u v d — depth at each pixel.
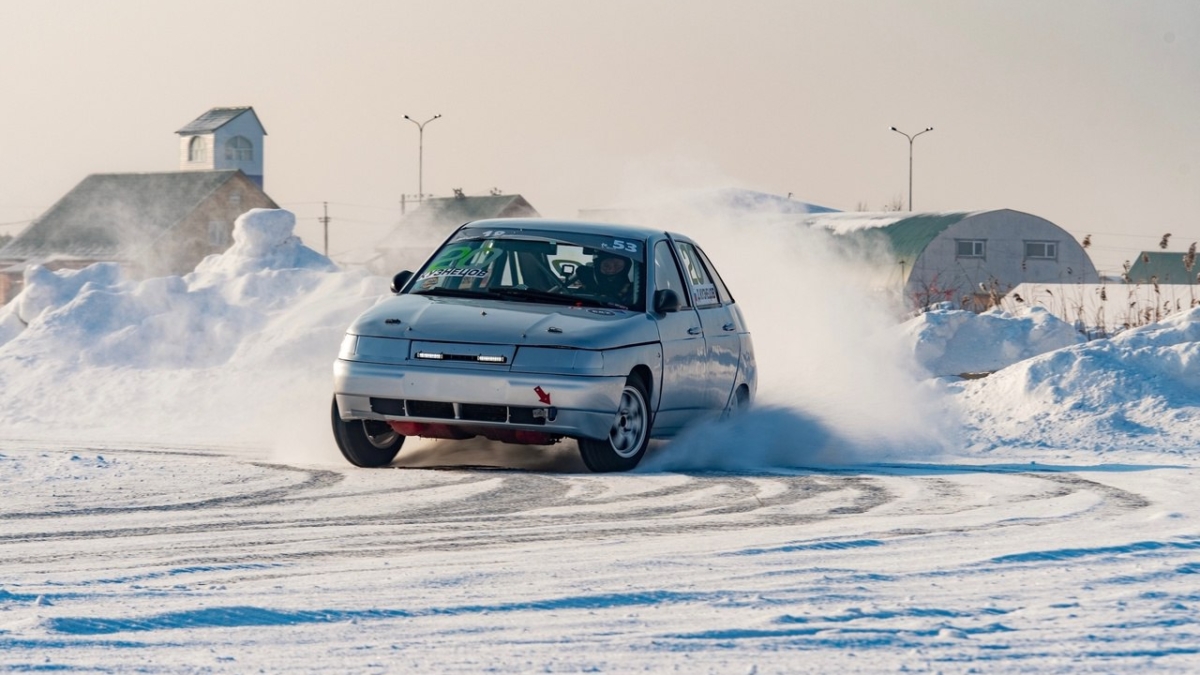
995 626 17.52
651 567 21.48
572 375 35.25
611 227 41.62
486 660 15.53
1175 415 48.69
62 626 16.77
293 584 19.94
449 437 36.69
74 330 74.19
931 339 60.56
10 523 26.92
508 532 25.59
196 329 73.81
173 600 18.62
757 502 30.33
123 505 29.56
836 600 19.12
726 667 15.31
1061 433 47.56
